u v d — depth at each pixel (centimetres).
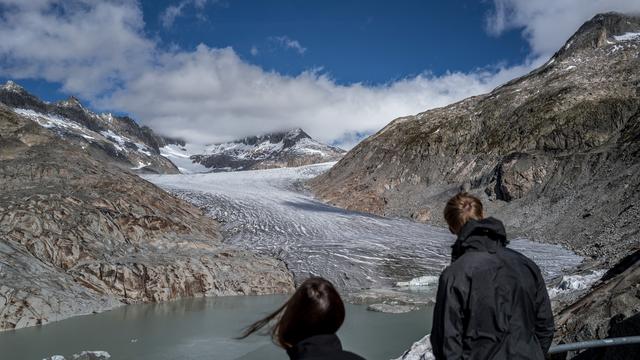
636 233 2992
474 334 308
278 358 1684
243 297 2758
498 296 307
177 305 2522
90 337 1914
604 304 809
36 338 1878
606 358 602
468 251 329
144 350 1762
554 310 1262
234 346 1816
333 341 247
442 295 319
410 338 1944
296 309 249
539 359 310
